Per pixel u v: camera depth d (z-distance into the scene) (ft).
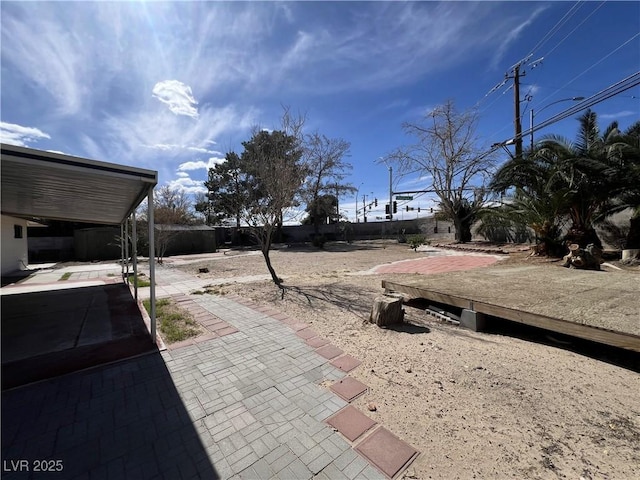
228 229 83.41
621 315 10.02
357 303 16.75
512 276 18.66
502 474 4.97
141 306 16.58
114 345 10.83
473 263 33.73
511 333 11.89
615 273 19.39
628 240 26.27
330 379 8.31
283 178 23.03
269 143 25.71
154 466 5.24
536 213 30.04
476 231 52.95
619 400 7.06
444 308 14.76
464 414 6.63
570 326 9.40
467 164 52.54
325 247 65.41
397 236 79.10
